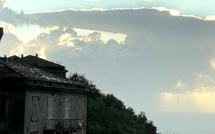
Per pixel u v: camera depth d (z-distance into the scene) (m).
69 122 103.38
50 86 96.31
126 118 189.38
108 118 178.38
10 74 90.31
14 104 88.19
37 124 92.06
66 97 104.19
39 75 97.62
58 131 98.88
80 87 111.31
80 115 111.12
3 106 89.31
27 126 88.56
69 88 104.50
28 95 88.88
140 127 198.12
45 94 95.31
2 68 93.31
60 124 99.62
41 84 93.81
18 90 88.25
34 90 91.00
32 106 90.25
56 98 99.94
